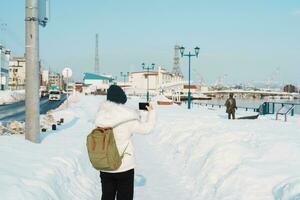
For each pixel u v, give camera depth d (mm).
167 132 16859
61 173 6938
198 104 55562
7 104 47562
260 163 8125
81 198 6711
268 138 11555
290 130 14742
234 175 7594
